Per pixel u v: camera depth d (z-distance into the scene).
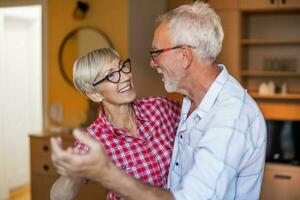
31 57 5.23
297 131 3.50
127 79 1.43
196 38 1.14
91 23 3.60
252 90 4.05
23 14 5.01
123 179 0.87
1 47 4.62
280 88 3.91
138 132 1.49
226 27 3.66
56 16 3.78
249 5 3.61
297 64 3.86
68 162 0.79
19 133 5.08
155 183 1.45
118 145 1.42
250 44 3.98
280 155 3.54
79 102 3.73
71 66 3.74
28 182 5.23
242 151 1.07
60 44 3.78
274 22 3.94
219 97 1.16
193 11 1.17
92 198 3.20
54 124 3.86
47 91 3.88
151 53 1.23
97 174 0.83
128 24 3.42
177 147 1.34
